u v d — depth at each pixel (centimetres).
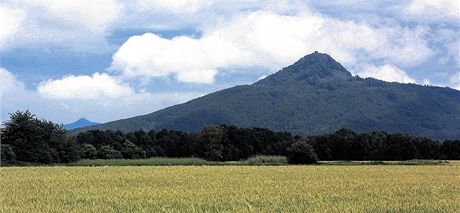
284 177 4684
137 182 4059
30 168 6906
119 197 2867
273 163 9394
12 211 2297
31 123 10044
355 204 2409
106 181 4184
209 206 2480
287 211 2277
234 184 3791
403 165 8075
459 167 7075
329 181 4097
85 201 2728
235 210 2348
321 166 7625
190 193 3033
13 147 9756
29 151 9812
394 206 2352
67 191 3275
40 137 10012
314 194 2959
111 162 9744
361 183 3825
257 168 6769
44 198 2852
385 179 4353
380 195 2898
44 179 4434
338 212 2169
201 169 6444
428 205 2381
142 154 12650
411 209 2289
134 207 2470
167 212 2277
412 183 3834
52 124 10350
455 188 3409
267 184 3775
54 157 10012
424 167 7075
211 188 3419
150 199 2717
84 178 4559
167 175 5006
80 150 10631
